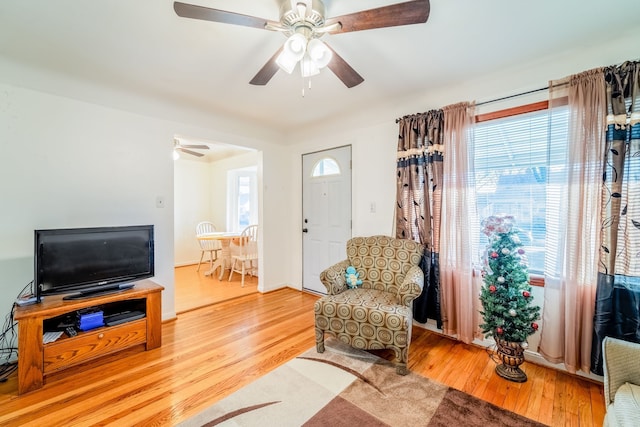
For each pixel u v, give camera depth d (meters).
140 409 1.57
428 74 2.23
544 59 1.99
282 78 2.29
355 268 2.61
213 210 6.08
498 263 1.90
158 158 2.79
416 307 2.56
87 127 2.39
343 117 3.24
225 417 1.51
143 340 2.20
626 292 1.66
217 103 2.82
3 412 1.54
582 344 1.81
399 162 2.69
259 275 3.85
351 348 2.26
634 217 1.64
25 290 2.12
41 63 2.04
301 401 1.63
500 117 2.23
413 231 2.59
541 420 1.49
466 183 2.29
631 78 1.66
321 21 1.36
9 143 2.06
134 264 2.34
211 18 1.28
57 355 1.82
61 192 2.28
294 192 4.01
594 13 1.52
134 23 1.60
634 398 1.07
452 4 1.45
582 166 1.80
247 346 2.29
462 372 1.93
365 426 1.45
